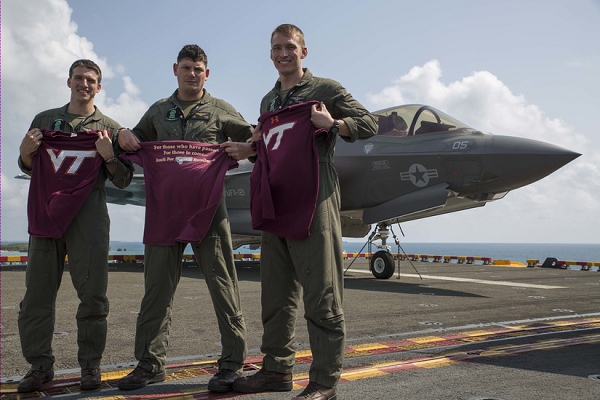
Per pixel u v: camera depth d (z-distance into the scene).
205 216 3.13
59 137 3.16
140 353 3.09
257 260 21.75
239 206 13.57
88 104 3.35
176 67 3.40
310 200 2.75
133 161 3.26
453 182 9.74
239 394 2.91
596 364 3.55
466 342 4.39
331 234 2.79
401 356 3.81
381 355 3.85
